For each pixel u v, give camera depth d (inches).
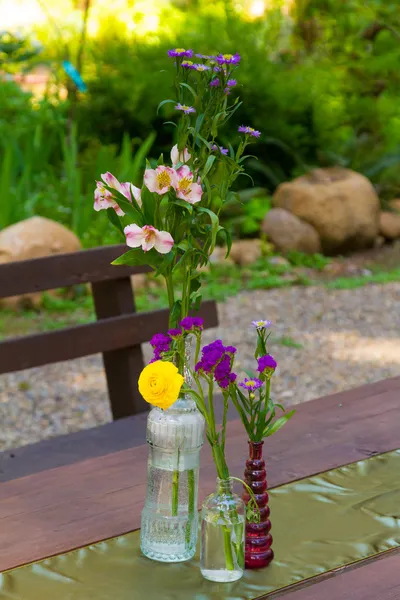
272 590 61.9
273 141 331.9
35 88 404.2
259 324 61.5
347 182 329.1
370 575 63.2
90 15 369.7
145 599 60.7
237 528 62.4
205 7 388.8
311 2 377.7
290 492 75.8
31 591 61.6
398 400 96.9
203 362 59.7
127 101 329.1
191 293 67.1
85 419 190.2
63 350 126.1
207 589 62.0
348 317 258.5
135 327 132.7
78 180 294.4
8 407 197.2
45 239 259.6
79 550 67.3
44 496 76.1
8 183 284.0
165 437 64.5
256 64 337.4
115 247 133.3
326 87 348.5
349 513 72.4
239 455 84.3
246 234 326.3
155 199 64.2
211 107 64.4
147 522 66.0
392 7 366.3
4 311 258.4
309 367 217.0
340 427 89.6
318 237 321.7
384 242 346.0
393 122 363.3
